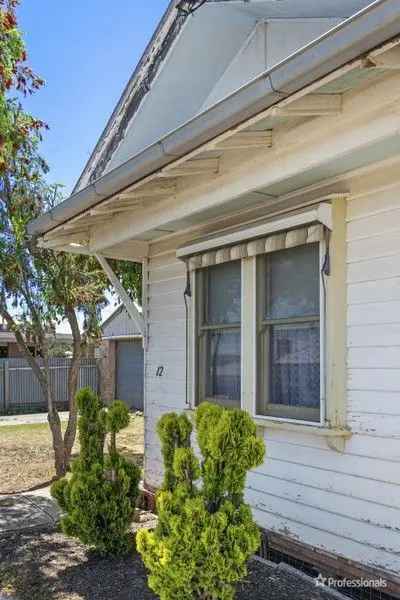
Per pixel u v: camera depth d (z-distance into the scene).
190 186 4.05
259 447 2.70
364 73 2.50
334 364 3.48
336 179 3.61
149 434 5.63
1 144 5.52
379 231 3.34
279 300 3.98
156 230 5.11
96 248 5.39
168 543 2.56
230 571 2.53
